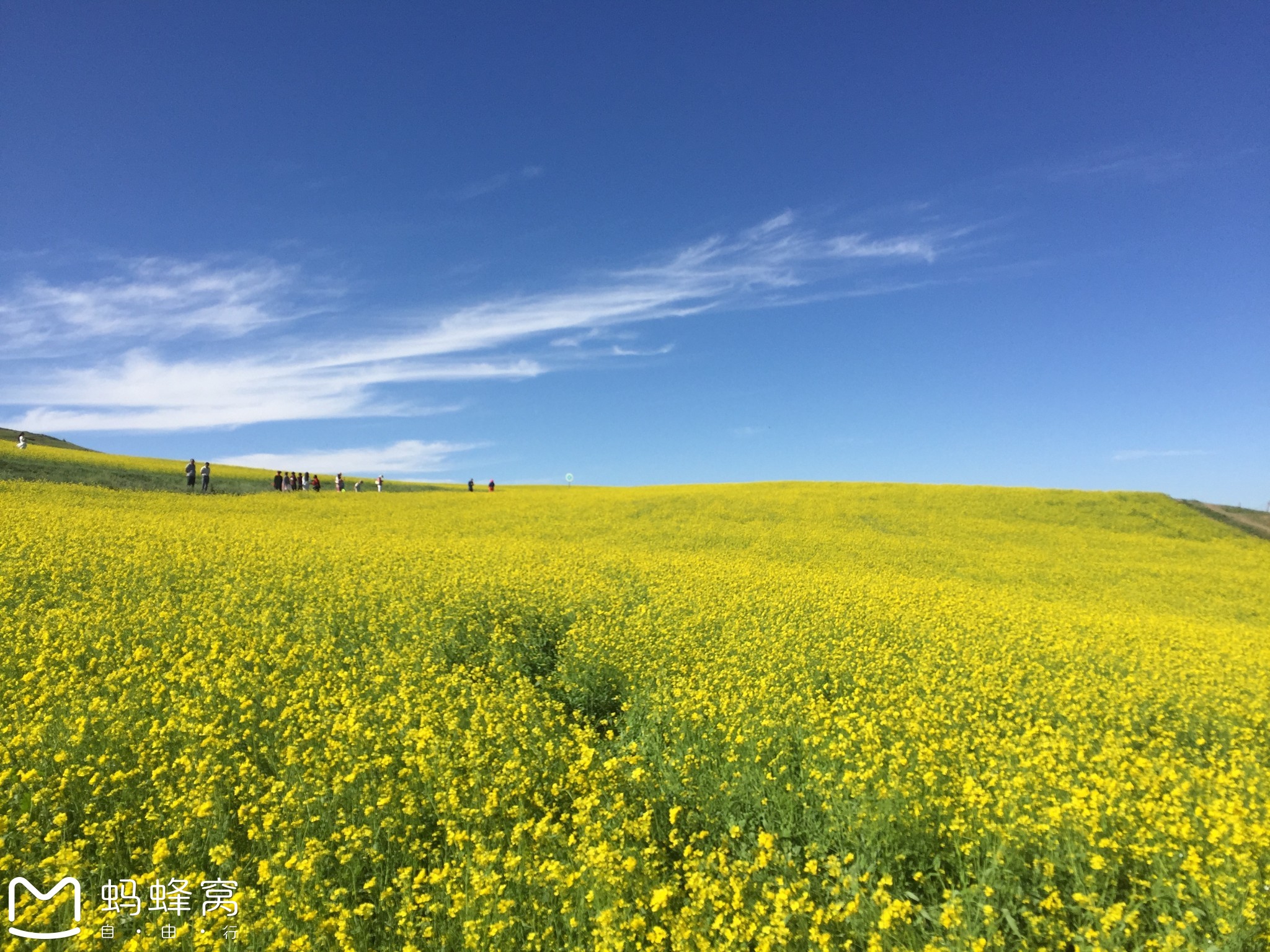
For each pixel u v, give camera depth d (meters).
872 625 14.51
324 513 36.88
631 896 5.03
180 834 5.60
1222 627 22.05
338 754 6.54
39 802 5.79
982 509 51.62
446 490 66.19
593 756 6.78
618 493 58.50
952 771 6.91
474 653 11.51
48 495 31.25
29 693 7.75
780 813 6.43
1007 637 14.42
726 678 9.89
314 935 4.58
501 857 5.39
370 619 12.10
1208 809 5.84
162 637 10.28
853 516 46.19
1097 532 46.34
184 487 43.56
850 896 5.20
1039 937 4.81
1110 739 8.06
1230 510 57.75
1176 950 4.57
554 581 16.78
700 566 23.00
